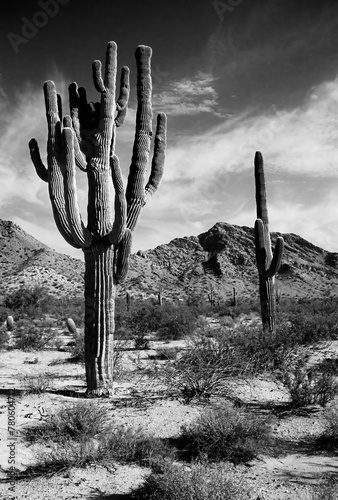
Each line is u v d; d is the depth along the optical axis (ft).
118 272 31.01
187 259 504.43
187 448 19.35
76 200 29.91
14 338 66.85
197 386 28.40
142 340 56.08
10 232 473.67
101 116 31.81
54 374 38.52
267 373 34.37
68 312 128.26
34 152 32.14
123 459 18.45
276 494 15.23
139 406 26.61
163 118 36.70
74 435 20.72
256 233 52.49
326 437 20.34
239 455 18.60
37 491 15.71
